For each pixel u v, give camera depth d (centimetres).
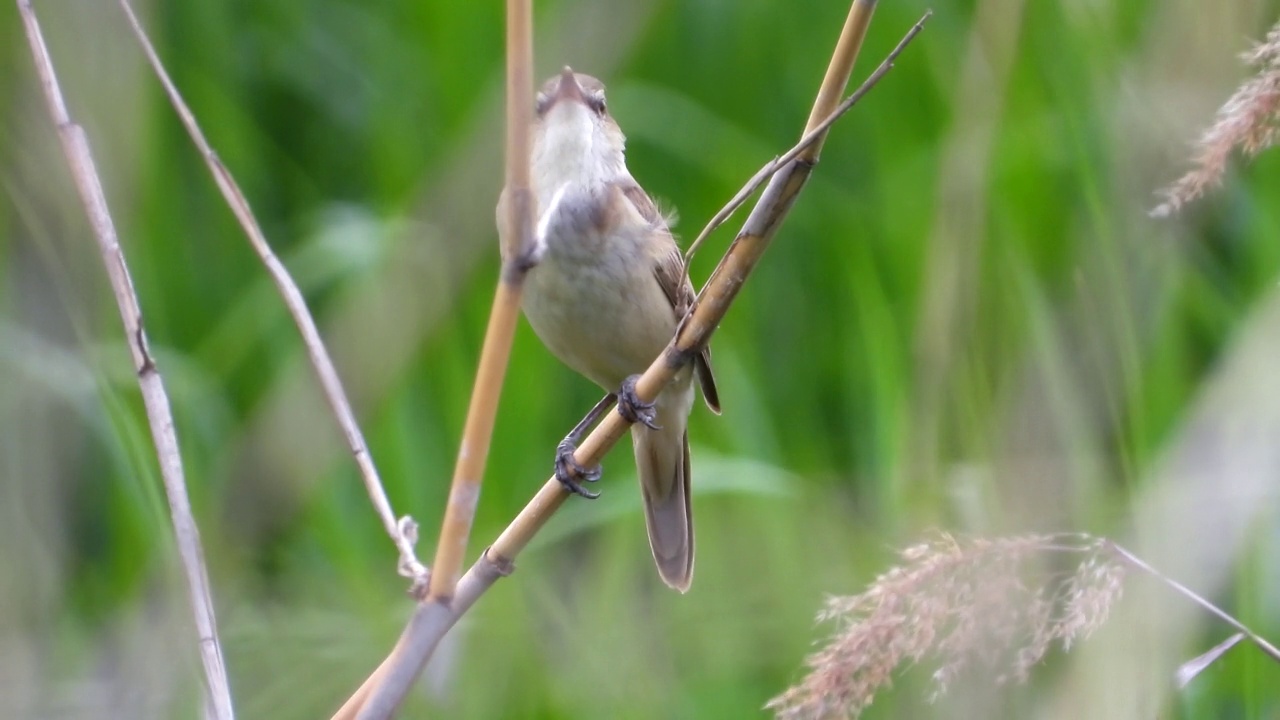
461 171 948
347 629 940
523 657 892
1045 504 761
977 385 860
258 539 905
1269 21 824
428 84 1142
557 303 759
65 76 934
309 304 1129
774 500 995
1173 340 838
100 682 830
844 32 507
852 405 1065
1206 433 689
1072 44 934
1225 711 731
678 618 942
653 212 788
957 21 1125
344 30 1192
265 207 1166
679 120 1141
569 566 1045
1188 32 836
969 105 922
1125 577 537
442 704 841
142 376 520
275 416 898
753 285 1147
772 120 1198
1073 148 905
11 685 793
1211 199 922
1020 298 863
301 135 1212
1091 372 801
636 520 985
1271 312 701
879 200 1126
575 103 764
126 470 856
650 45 1187
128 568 888
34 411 859
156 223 1062
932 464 861
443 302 934
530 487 1019
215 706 494
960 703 652
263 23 1200
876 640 525
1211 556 656
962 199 898
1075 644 628
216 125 1134
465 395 1034
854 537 989
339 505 991
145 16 977
